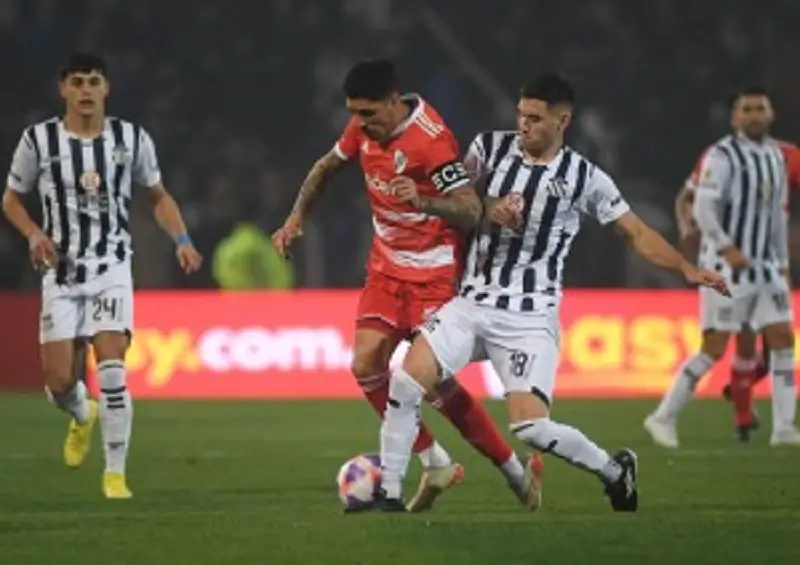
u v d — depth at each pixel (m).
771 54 82.44
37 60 79.12
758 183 41.19
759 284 41.31
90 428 35.16
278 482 33.47
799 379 59.91
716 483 32.09
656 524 24.08
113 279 30.98
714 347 41.34
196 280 72.19
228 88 80.25
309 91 80.50
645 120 79.69
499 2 83.50
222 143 77.81
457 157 27.30
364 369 28.80
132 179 32.31
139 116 78.62
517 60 82.25
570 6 83.31
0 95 78.19
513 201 26.08
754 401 57.66
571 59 81.88
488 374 60.84
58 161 30.84
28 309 63.34
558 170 26.20
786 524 24.23
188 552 21.50
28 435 45.03
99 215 31.03
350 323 62.38
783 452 39.22
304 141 79.06
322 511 27.38
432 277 28.47
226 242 69.69
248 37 81.81
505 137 26.77
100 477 34.16
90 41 80.50
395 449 26.14
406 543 22.08
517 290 26.17
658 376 61.81
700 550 21.72
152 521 25.14
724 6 83.38
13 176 31.23
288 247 29.22
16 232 70.62
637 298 61.75
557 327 26.50
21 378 63.34
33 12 80.38
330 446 41.75
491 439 27.25
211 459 38.31
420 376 25.97
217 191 74.81
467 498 29.95
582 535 22.84
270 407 56.06
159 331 62.38
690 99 80.81
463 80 79.88
